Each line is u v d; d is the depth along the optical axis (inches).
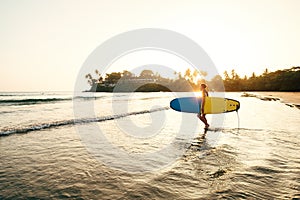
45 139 306.8
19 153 235.3
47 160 211.3
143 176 167.3
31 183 155.7
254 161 195.5
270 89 3636.8
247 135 313.4
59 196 134.6
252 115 557.0
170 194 135.0
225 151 230.1
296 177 157.9
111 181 158.1
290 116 535.8
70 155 228.5
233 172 168.6
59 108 833.5
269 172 167.8
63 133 350.9
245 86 4025.6
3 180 161.0
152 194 135.3
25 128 383.6
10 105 961.5
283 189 138.3
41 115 601.6
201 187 144.4
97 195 135.2
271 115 556.1
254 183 147.7
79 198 131.6
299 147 244.1
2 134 337.7
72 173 175.6
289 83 3287.4
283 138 291.7
